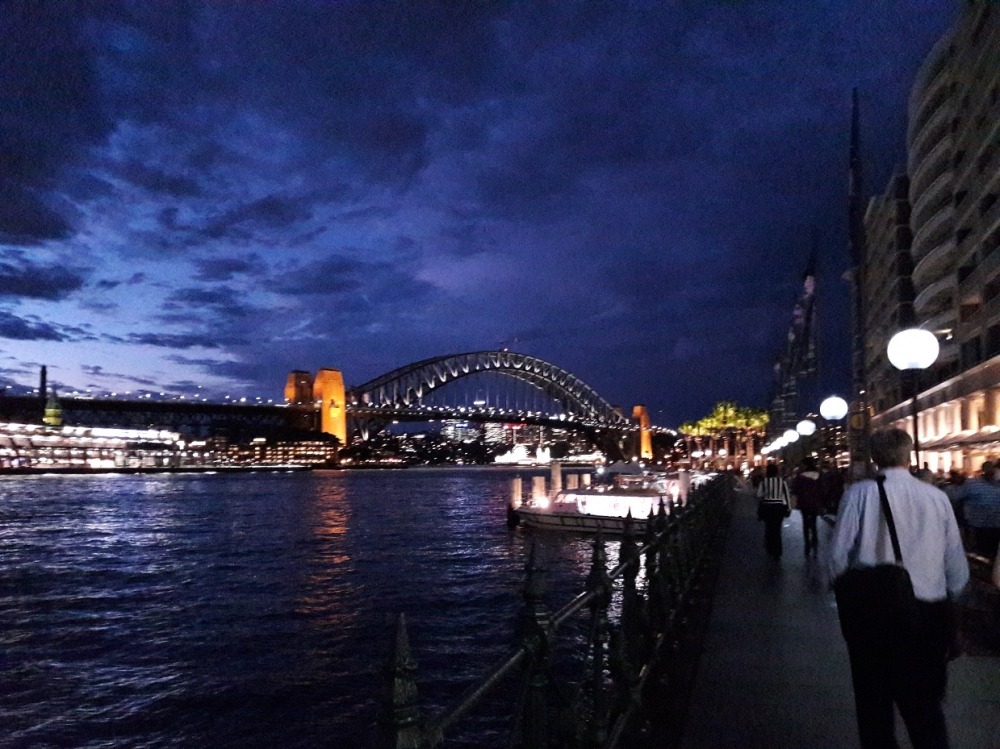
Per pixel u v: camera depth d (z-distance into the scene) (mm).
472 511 82000
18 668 20938
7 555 46562
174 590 33500
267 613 27953
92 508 89750
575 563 37969
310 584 34375
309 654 21953
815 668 7500
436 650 21438
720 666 7586
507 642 22406
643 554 6324
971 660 7555
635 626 5977
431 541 50719
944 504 4297
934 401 54906
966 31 48438
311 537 55375
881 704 4242
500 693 16281
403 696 2543
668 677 6941
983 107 44594
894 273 72750
